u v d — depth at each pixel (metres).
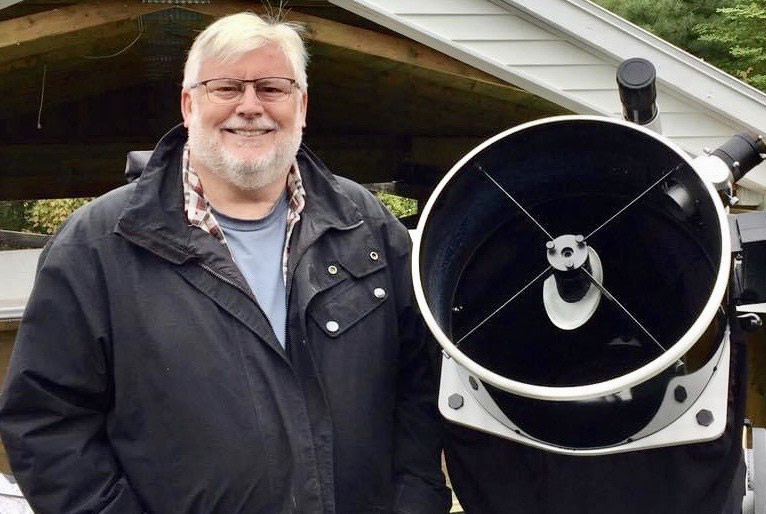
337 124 9.74
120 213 2.27
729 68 14.08
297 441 2.21
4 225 16.38
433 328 2.04
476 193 2.35
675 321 2.19
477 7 5.96
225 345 2.22
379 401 2.35
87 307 2.21
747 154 2.51
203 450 2.18
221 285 2.24
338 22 6.48
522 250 2.40
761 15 12.93
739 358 2.23
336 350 2.30
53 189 9.42
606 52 6.05
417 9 5.88
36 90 8.03
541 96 6.16
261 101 2.31
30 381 2.19
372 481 2.33
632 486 2.19
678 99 6.22
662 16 14.36
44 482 2.19
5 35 5.66
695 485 2.15
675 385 2.09
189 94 2.38
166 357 2.19
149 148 9.42
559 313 2.21
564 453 2.11
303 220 2.38
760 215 2.31
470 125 8.88
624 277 2.27
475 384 2.21
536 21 6.01
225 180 2.33
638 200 2.22
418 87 7.63
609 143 2.23
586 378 2.22
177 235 2.26
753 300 2.31
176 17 6.24
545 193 2.39
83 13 5.75
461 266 2.41
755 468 2.54
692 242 2.21
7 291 5.18
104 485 2.21
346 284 2.36
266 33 2.30
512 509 2.27
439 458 2.49
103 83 8.52
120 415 2.24
